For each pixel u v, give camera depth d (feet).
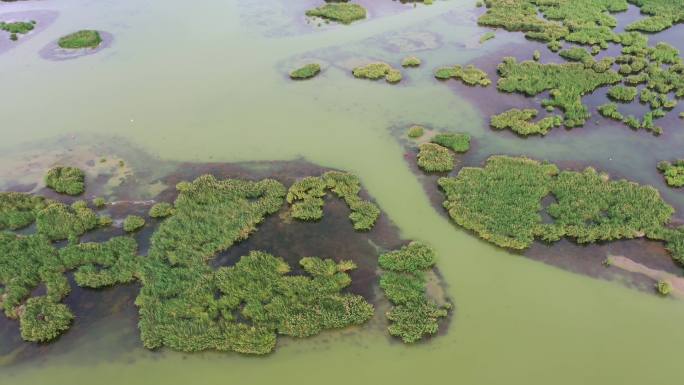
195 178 109.50
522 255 92.12
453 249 93.56
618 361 76.23
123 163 114.42
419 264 89.76
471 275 88.89
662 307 83.46
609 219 97.09
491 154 115.34
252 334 78.89
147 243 94.99
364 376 74.69
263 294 84.74
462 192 103.50
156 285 86.02
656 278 87.71
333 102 134.41
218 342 78.13
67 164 114.32
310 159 114.93
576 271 89.15
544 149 116.37
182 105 134.00
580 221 96.43
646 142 118.21
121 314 83.51
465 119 127.13
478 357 76.84
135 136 123.03
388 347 78.54
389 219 99.86
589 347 77.97
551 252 92.48
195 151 117.91
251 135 122.62
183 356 77.51
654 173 109.29
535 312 82.89
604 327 80.69
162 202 103.55
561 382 73.67
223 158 115.65
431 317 81.56
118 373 75.72
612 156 114.11
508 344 78.54
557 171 108.47
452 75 143.54
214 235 95.25
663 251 92.32
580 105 128.06
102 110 132.67
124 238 94.68
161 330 79.61
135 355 77.77
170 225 97.04
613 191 102.83
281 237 96.22
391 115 129.08
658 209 98.53
